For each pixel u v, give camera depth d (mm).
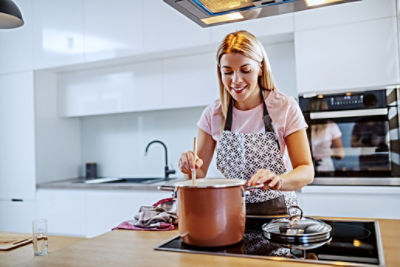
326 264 777
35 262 857
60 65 3342
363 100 2391
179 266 795
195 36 2830
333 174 2471
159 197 2834
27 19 3496
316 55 2473
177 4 1310
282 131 1369
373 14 2340
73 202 3189
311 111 2508
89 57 3227
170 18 2922
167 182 3064
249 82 1189
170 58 3115
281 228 1020
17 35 3537
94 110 3453
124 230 1184
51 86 3590
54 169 3582
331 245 913
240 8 1380
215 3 1325
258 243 950
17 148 3475
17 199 3453
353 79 2383
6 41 3584
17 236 1596
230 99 1427
